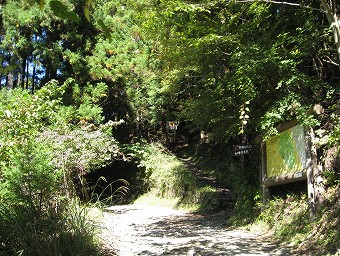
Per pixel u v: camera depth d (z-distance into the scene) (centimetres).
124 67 1498
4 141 527
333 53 744
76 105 1383
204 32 843
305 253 557
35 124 652
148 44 1507
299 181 770
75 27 1433
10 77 1688
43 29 1397
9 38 1316
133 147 1814
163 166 1719
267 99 815
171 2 783
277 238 691
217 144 1800
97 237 534
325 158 672
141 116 1891
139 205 1634
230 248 631
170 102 1698
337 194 621
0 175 480
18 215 430
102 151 1021
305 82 674
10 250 407
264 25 791
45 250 415
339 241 533
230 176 1483
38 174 452
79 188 659
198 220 1066
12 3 1310
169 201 1562
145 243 691
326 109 710
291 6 771
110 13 1636
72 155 675
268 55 670
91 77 1459
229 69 881
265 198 847
